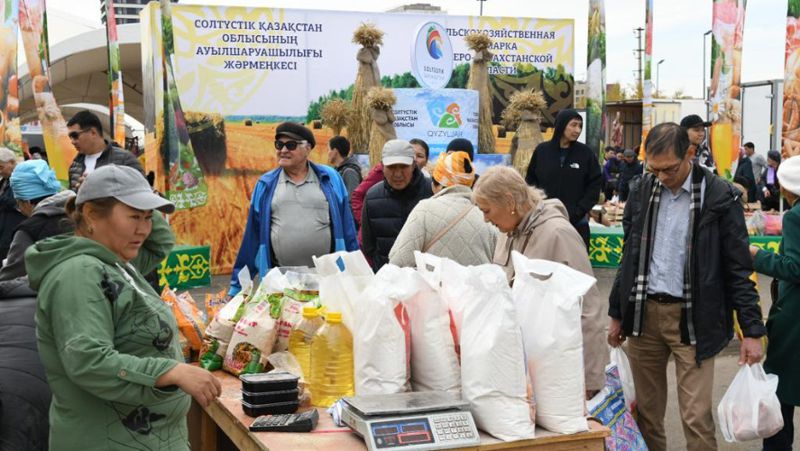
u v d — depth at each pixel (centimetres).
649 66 1202
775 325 433
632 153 1948
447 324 303
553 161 820
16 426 324
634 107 3011
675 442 525
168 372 245
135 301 255
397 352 296
